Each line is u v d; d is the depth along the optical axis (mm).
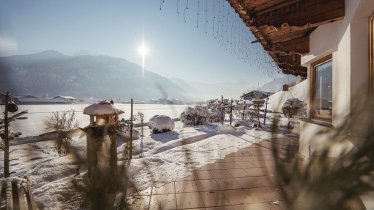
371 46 3543
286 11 4164
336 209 484
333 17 3961
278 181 566
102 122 4676
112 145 718
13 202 2977
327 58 5395
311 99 6238
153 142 9703
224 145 7977
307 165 544
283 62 9055
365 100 510
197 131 12750
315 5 4051
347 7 3838
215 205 811
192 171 921
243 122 16656
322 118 5363
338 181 494
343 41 4031
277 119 646
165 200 712
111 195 633
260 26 4402
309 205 512
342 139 518
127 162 729
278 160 575
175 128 13859
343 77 4004
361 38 3639
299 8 4109
